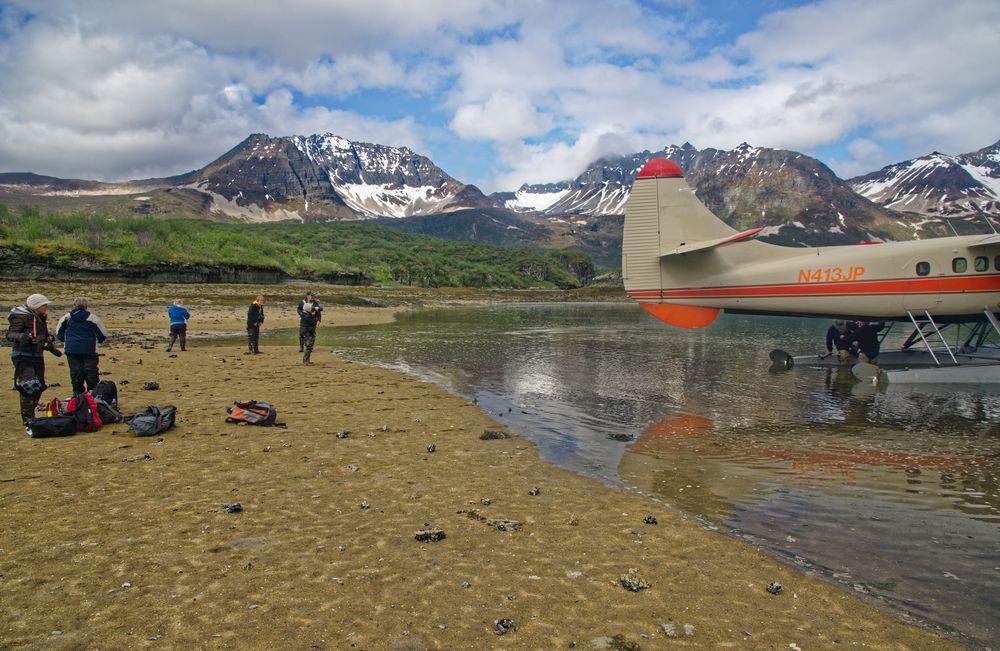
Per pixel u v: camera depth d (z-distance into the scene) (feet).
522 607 13.26
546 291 440.86
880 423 34.81
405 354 69.87
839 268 55.62
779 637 12.34
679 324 60.59
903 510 20.53
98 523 17.25
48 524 17.07
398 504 19.92
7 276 183.21
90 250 203.82
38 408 30.50
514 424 33.76
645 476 24.31
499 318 163.02
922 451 28.63
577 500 21.04
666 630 12.38
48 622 11.87
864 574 15.61
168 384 43.55
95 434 28.22
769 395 44.11
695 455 27.68
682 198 59.72
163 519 17.74
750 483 23.50
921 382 49.93
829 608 13.71
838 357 61.87
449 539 17.06
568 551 16.55
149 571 14.30
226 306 167.02
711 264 58.80
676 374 54.60
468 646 11.57
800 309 57.16
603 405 39.86
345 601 13.20
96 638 11.36
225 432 29.30
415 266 477.77
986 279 53.01
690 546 17.16
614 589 14.30
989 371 50.01
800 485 23.29
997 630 12.91
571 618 12.84
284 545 16.19
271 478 22.26
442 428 32.17
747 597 14.14
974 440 30.73
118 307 142.10
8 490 19.97
